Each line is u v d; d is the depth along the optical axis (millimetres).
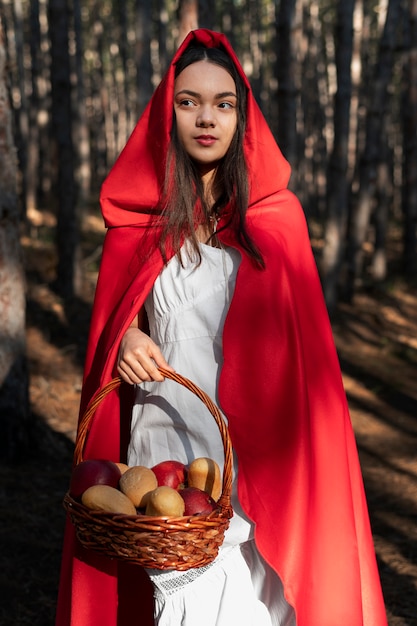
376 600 2445
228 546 2219
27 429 5746
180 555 1878
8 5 21391
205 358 2230
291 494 2184
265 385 2188
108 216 2408
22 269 5562
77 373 8008
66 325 9453
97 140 31906
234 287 2229
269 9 29812
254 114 2262
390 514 5414
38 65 18109
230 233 2236
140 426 2342
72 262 10484
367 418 8008
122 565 2615
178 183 2258
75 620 2451
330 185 11961
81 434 2205
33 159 18078
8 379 5609
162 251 2262
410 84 16016
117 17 30891
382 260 15648
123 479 2061
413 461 6621
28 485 5324
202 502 1990
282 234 2330
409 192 16562
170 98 2219
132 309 2273
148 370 2154
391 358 10555
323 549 2273
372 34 27906
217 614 2182
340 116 11562
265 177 2324
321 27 29625
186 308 2234
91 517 1921
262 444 2189
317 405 2371
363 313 12922
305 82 24281
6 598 3893
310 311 2393
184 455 2256
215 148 2232
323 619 2225
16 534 4598
